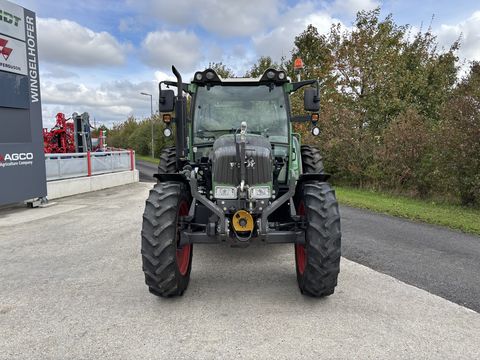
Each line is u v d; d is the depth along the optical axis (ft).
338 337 9.53
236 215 10.92
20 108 28.71
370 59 48.70
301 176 12.28
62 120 56.49
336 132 46.32
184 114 13.28
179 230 11.73
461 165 30.45
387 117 47.09
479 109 29.35
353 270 14.43
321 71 56.49
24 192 29.17
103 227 22.66
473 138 29.17
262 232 11.14
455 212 26.78
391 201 32.30
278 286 12.96
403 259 15.76
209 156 13.35
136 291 12.69
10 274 14.60
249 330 9.93
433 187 35.73
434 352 8.87
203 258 16.10
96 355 8.89
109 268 15.11
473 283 13.10
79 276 14.24
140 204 31.78
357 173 44.73
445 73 52.16
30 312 11.23
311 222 11.13
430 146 35.68
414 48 56.29
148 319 10.64
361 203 30.25
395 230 21.09
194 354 8.86
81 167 40.91
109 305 11.62
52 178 36.40
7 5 27.40
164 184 12.00
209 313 10.94
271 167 11.62
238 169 11.18
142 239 11.17
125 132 173.78
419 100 50.01
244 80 14.85
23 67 28.89
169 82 13.87
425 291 12.42
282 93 15.01
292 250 17.24
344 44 50.72
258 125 14.99
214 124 15.16
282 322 10.34
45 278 14.08
